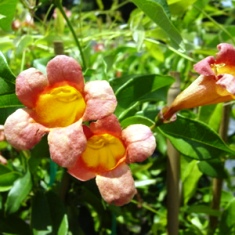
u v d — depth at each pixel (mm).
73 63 136
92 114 129
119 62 336
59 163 127
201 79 157
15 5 173
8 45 267
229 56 149
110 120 139
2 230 195
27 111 137
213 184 235
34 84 136
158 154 322
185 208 243
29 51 263
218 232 211
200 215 273
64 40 260
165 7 173
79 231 198
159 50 260
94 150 142
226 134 229
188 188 239
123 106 185
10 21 179
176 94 199
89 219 225
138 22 234
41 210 182
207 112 228
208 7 320
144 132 137
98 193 196
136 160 135
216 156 176
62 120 139
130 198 135
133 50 290
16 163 273
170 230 212
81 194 205
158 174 306
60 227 175
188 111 254
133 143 135
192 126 177
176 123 178
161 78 190
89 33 344
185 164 241
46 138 180
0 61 164
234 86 137
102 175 137
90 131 140
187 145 178
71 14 382
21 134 133
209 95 154
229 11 349
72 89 141
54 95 141
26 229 196
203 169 206
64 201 200
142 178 291
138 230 323
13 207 183
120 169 137
